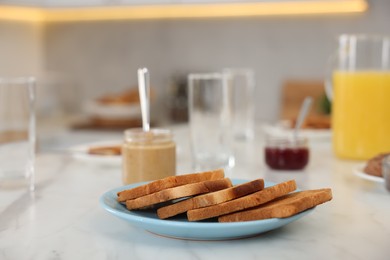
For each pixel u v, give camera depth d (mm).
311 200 741
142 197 775
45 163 1393
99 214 883
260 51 2932
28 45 3111
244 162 1401
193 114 1324
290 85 2885
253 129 2176
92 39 3131
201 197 738
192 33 3010
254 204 731
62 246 723
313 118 1898
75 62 3158
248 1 2518
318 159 1437
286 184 764
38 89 3092
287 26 2885
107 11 3072
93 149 1410
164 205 816
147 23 3055
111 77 3127
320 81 2859
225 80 1334
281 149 1267
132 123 2609
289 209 703
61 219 854
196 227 688
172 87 2879
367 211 891
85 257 680
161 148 1072
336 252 691
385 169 1011
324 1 2449
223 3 2547
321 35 2844
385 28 2764
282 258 671
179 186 761
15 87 1098
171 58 3045
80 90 3160
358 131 1389
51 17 3158
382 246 714
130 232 782
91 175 1227
